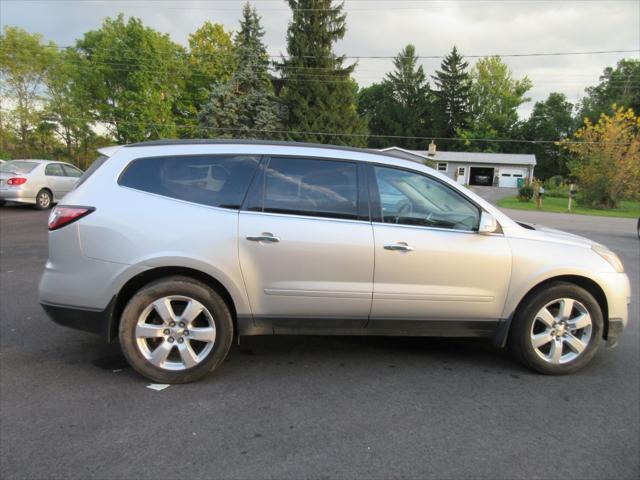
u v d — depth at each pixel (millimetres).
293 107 39969
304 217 3680
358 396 3496
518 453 2816
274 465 2635
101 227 3510
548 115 68312
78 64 45594
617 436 3037
